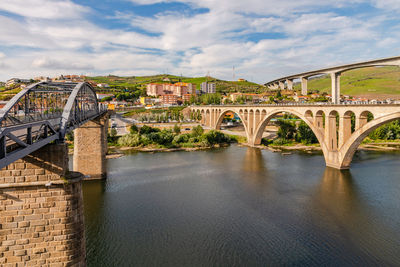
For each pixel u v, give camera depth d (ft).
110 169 196.85
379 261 87.20
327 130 199.62
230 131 395.55
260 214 120.67
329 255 90.53
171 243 97.04
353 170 190.80
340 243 97.50
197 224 110.93
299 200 137.18
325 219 115.96
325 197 140.97
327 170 192.24
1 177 62.08
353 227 108.99
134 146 295.89
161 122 450.71
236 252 91.97
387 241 98.78
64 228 64.85
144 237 100.73
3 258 62.75
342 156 188.24
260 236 102.01
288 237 101.50
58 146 64.80
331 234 103.65
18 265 63.36
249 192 149.18
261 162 223.10
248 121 314.35
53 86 101.14
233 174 185.78
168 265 85.10
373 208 126.93
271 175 183.01
